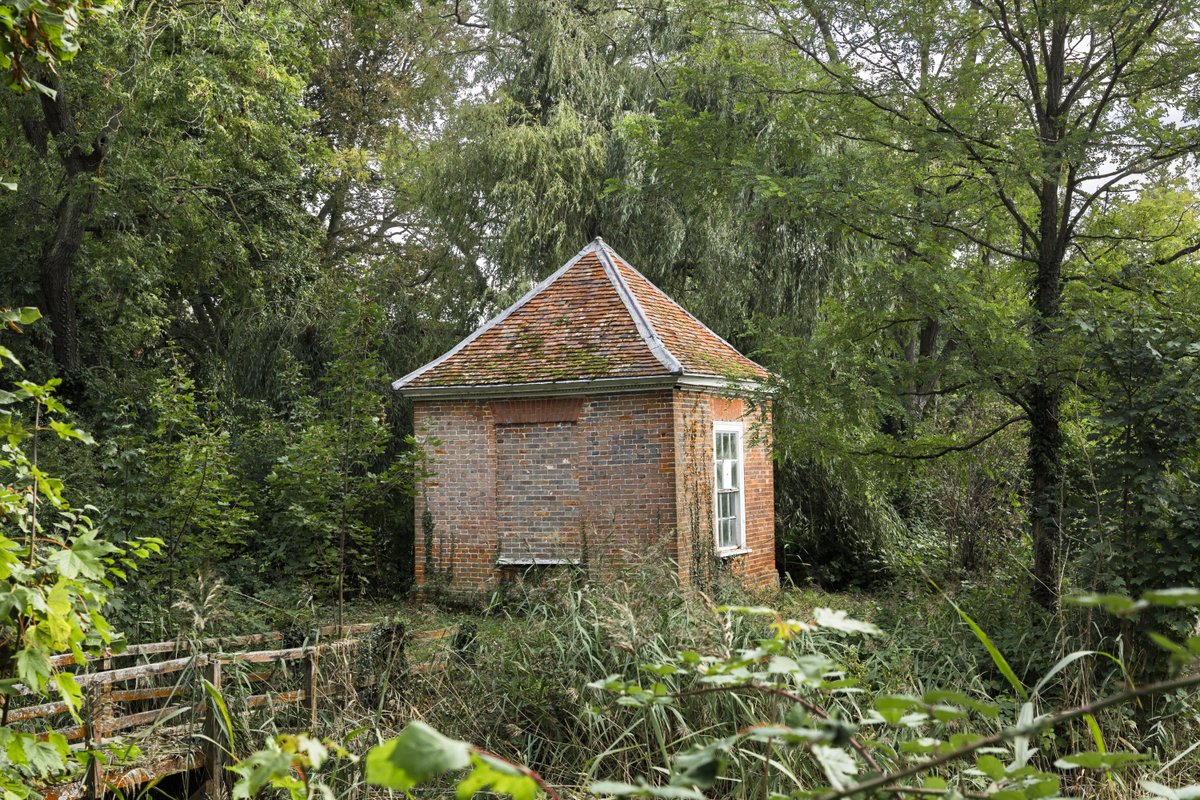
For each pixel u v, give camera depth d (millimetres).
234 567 13047
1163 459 8039
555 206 21344
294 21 17609
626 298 17125
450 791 6184
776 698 4746
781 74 13250
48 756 2979
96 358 21516
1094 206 12188
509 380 16141
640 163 20609
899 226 11570
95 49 16000
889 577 18562
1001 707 6977
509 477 16406
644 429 15602
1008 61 12414
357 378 11617
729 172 12242
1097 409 9297
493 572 16406
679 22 21109
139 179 18797
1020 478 14570
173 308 27219
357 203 32188
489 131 22188
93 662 6785
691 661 2148
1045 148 10984
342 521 11391
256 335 22328
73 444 13961
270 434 18719
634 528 15602
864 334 11984
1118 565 7688
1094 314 9641
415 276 29203
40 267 19734
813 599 14344
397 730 7137
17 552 2943
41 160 18719
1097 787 5062
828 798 1591
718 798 5359
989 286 12664
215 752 6086
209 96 16031
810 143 12766
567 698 6879
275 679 7266
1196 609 7434
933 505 20219
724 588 11250
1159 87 11344
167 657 8188
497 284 22203
